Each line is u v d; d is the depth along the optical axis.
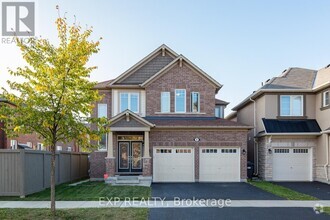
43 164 14.63
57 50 9.14
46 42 9.13
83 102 9.20
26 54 8.89
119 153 19.84
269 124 19.77
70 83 8.86
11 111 8.77
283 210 10.27
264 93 20.30
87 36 9.46
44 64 9.02
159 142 18.72
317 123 19.78
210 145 18.86
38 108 8.92
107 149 18.97
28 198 12.09
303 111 20.16
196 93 20.27
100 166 19.73
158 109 20.02
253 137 22.17
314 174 19.56
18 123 8.69
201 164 18.81
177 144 18.75
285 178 19.55
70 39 9.30
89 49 9.36
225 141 18.92
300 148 19.78
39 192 13.68
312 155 19.64
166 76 20.20
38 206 10.60
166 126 18.47
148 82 20.05
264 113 20.27
